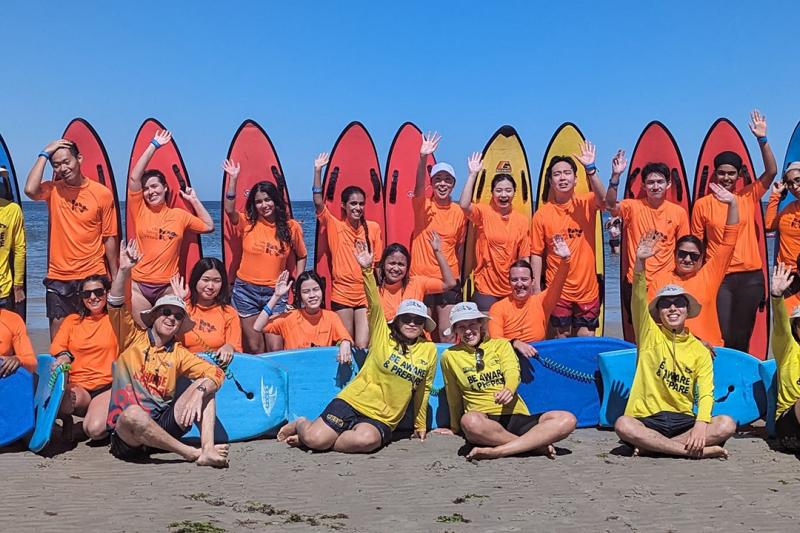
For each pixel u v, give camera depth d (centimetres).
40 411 607
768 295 843
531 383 684
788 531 429
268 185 796
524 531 428
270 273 796
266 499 483
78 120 827
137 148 841
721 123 882
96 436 609
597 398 693
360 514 455
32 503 468
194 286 679
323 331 708
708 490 504
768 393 650
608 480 526
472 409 610
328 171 869
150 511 454
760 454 596
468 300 850
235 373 646
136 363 584
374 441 596
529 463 570
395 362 607
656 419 598
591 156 790
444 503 477
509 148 885
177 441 570
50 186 763
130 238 791
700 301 700
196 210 823
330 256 830
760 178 803
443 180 809
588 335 815
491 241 803
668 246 781
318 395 676
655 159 875
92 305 638
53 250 764
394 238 893
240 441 641
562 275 692
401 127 905
